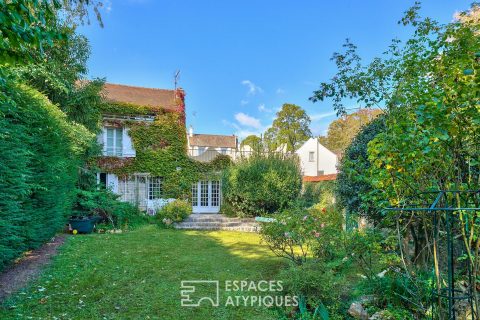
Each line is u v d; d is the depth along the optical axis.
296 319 3.85
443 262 3.38
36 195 5.91
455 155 2.48
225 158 17.23
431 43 3.80
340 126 28.12
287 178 13.77
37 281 4.98
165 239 9.45
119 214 11.56
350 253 4.28
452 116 2.22
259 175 13.89
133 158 16.14
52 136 6.23
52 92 9.48
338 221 5.59
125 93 18.06
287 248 6.86
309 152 28.77
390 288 3.60
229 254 7.60
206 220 13.27
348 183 6.23
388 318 3.32
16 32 2.10
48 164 6.06
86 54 10.53
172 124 16.84
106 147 15.90
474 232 2.55
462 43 2.96
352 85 5.67
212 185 17.11
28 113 5.09
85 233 10.16
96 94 11.40
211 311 4.12
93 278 5.31
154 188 16.61
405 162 2.67
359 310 3.71
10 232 4.64
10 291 4.48
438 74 2.80
